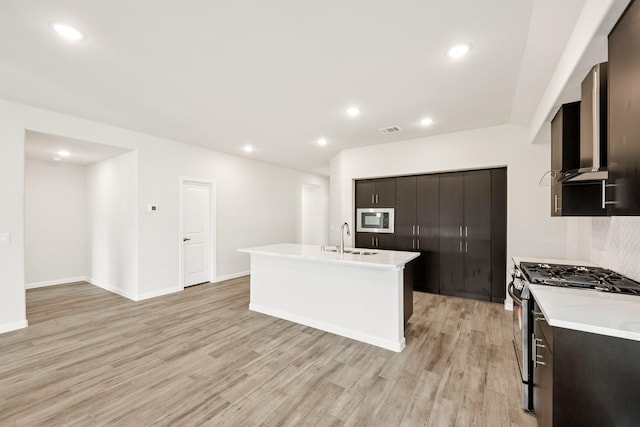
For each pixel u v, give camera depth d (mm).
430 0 1625
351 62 2316
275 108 3320
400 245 4949
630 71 1132
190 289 4969
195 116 3604
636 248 1890
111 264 4891
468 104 3184
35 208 5090
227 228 5730
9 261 3178
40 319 3555
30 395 2061
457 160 4258
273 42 2047
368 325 2938
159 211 4594
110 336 3066
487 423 1795
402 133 4320
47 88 2807
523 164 3816
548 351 1365
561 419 1231
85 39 2010
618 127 1218
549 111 2492
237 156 5930
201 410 1915
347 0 1625
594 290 1718
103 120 3777
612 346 1146
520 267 2479
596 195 2203
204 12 1730
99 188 5191
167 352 2713
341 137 4547
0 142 3102
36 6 1670
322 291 3262
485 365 2475
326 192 8898
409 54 2195
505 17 1760
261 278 3818
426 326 3336
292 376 2314
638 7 1071
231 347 2818
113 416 1851
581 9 1573
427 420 1824
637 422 1117
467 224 4395
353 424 1792
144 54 2203
